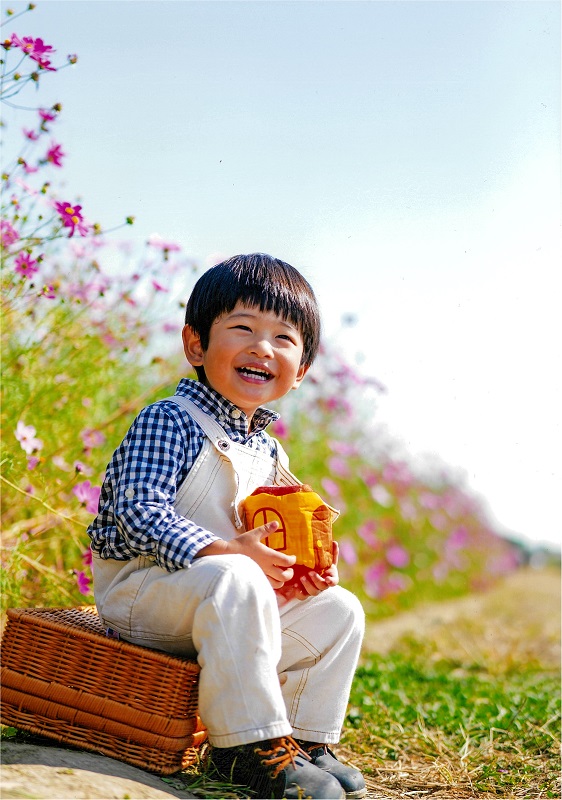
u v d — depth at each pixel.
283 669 1.93
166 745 1.67
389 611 5.95
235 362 1.97
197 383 2.01
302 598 1.90
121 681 1.72
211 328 2.01
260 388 1.99
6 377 2.88
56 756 1.63
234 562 1.69
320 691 1.91
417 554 6.61
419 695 3.23
